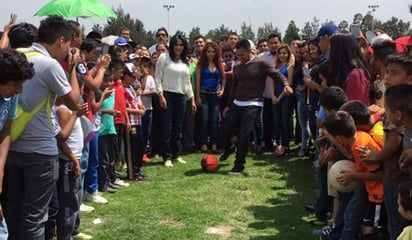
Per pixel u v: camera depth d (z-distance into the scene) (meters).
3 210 3.48
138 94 6.81
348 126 3.61
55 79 3.39
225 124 7.13
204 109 8.40
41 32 3.56
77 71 4.50
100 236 4.53
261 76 6.81
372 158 3.41
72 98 3.56
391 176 3.30
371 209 3.76
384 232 4.36
